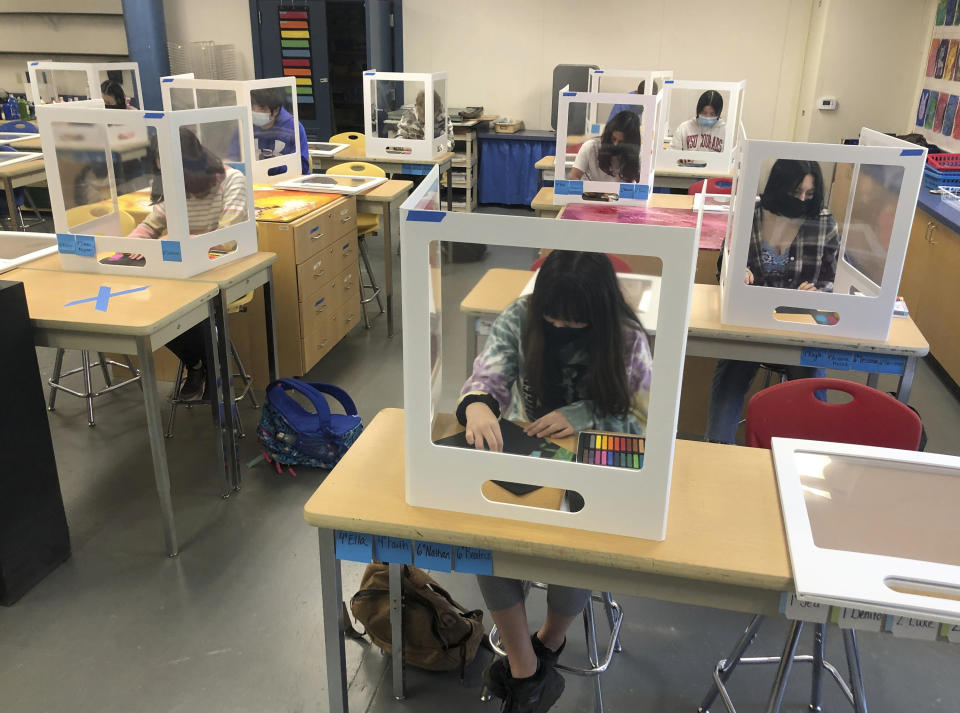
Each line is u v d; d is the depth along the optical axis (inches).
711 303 104.0
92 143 102.3
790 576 48.6
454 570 56.5
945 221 153.9
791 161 86.4
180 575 94.7
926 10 243.4
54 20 312.5
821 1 259.1
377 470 61.2
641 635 86.5
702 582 51.9
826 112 258.7
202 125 104.5
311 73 299.3
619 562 51.0
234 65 326.0
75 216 107.2
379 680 80.1
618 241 44.2
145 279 105.7
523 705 67.3
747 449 65.2
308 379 151.3
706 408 127.6
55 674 79.3
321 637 85.0
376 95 214.4
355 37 295.0
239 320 141.9
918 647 85.5
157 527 104.0
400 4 312.5
